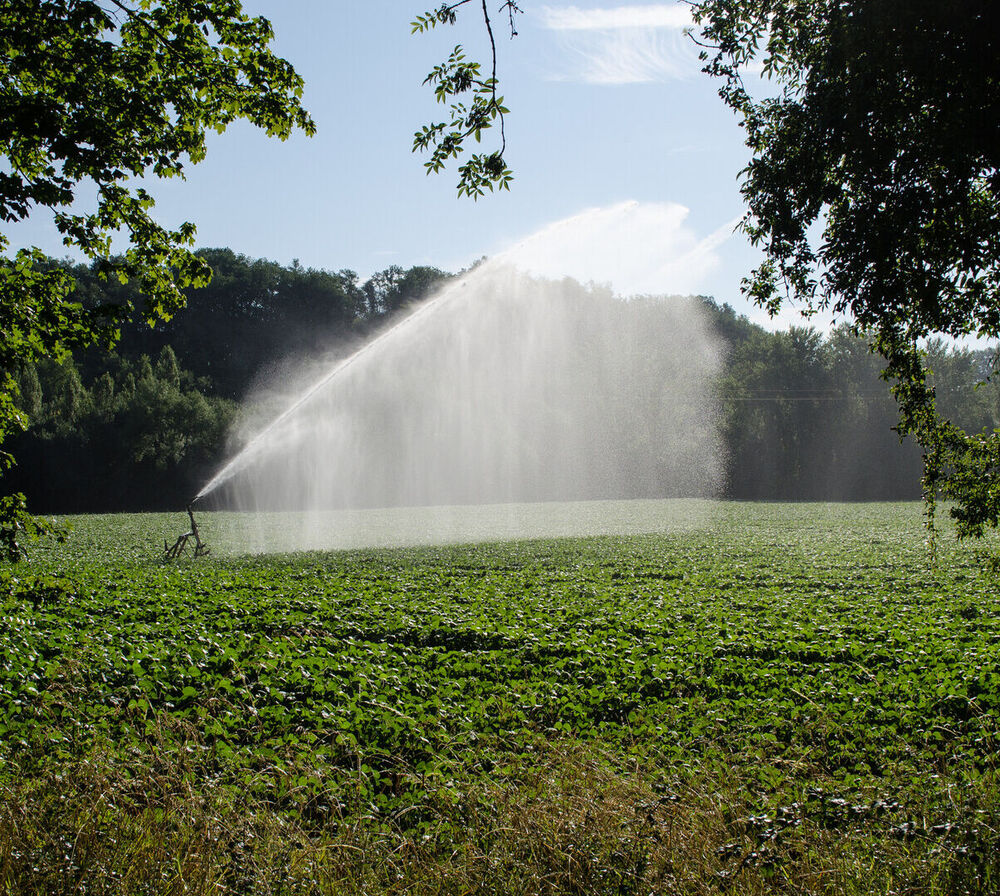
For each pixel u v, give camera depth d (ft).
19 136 30.19
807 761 25.66
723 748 27.14
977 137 20.86
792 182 24.97
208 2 33.30
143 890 16.88
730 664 38.32
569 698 32.99
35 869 17.13
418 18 21.66
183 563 87.45
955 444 27.35
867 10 20.95
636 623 48.91
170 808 20.03
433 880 17.98
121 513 220.64
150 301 35.96
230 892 17.49
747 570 77.82
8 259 32.65
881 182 23.21
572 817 19.61
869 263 23.75
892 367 27.40
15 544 31.30
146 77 32.94
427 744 26.78
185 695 31.83
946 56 20.75
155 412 237.25
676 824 19.57
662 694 34.19
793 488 259.80
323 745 26.55
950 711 30.91
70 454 231.91
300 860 18.42
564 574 76.89
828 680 35.81
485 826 20.43
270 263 310.65
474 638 45.37
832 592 64.64
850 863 18.08
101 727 27.76
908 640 43.73
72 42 30.01
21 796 19.83
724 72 25.96
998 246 23.06
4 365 31.14
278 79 35.19
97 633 44.11
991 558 29.14
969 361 246.88
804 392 259.19
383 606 56.08
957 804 20.95
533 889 17.54
